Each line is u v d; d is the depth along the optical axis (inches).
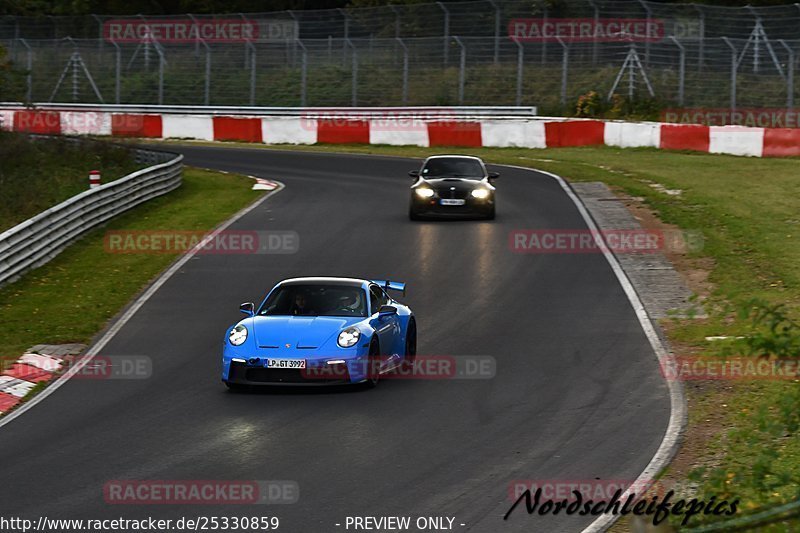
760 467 1045.8
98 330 2359.7
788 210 3599.9
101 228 3604.8
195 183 4685.0
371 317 1856.5
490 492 1245.7
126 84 7672.2
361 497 1227.2
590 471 1327.5
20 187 4033.0
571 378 1840.6
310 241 3292.3
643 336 2143.2
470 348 2091.5
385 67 7190.0
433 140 6151.6
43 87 7760.8
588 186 4313.5
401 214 3757.4
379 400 1708.9
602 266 2869.1
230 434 1514.5
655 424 1544.0
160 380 1895.9
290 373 1728.6
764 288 2573.8
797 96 6195.9
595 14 6865.2
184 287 2748.5
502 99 6845.5
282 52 7475.4
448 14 7160.4
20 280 2910.9
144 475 1326.3
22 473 1350.9
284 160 5521.7
